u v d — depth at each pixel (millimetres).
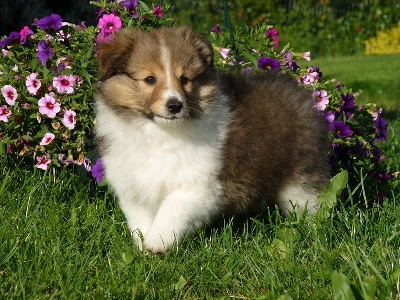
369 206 1681
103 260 1439
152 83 1441
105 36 1634
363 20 6133
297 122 1565
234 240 1524
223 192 1512
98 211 1609
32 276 1385
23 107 1668
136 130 1469
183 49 1451
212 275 1407
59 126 1658
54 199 1616
